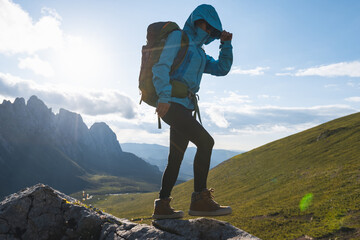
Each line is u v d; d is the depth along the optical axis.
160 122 3.49
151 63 3.10
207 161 3.19
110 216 4.06
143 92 3.22
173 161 3.41
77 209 3.78
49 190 3.90
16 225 3.54
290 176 57.09
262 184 60.53
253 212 38.19
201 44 3.48
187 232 2.91
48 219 3.69
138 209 84.69
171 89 2.91
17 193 4.00
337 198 31.61
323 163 56.31
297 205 34.56
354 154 53.03
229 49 3.77
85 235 3.52
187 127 3.08
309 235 23.27
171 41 3.03
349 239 20.31
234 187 67.44
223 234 2.76
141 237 3.08
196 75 3.29
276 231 27.44
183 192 85.44
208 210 3.17
